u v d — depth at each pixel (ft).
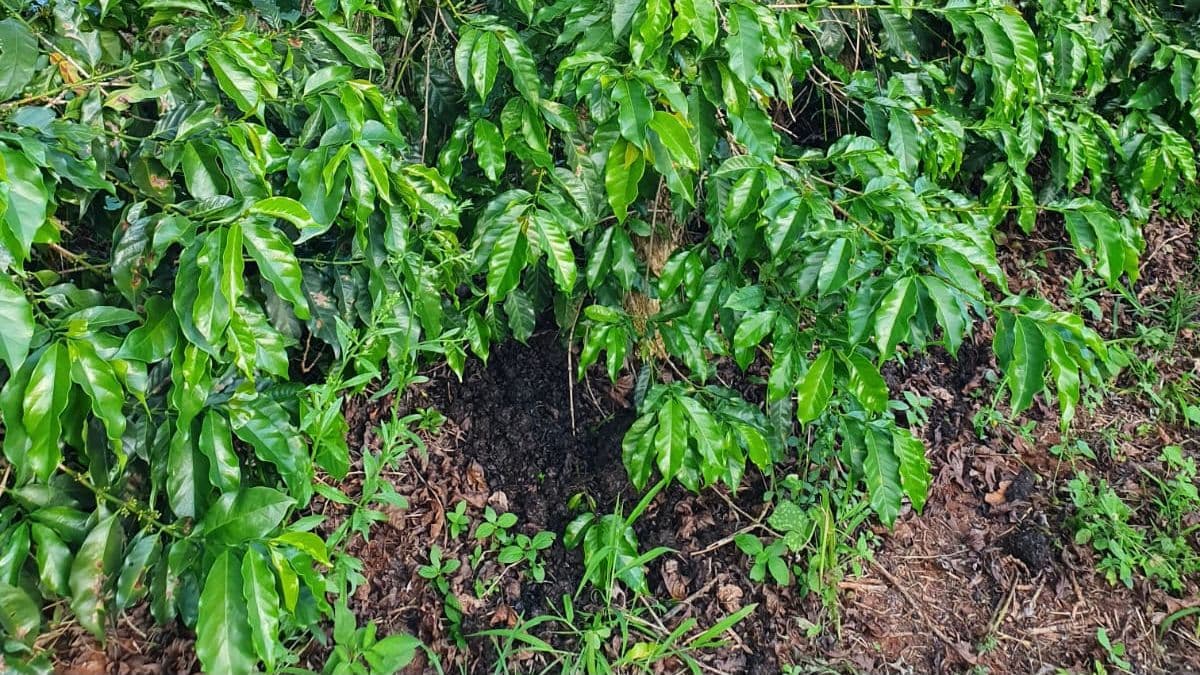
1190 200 10.58
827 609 6.88
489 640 6.56
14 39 4.78
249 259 5.32
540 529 7.38
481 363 8.40
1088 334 5.19
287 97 5.91
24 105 4.92
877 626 6.88
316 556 4.78
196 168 4.95
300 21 6.35
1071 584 7.23
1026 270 9.96
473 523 7.39
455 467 7.80
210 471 5.05
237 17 5.82
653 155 5.63
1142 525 7.69
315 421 5.61
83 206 5.08
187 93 5.42
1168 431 8.64
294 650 6.17
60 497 5.16
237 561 4.69
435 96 7.22
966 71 8.16
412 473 7.73
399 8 6.19
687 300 6.99
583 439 7.97
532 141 6.19
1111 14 9.43
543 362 8.34
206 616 4.51
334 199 5.03
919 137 7.19
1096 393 8.78
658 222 7.73
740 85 5.89
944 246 5.25
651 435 6.50
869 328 5.26
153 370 5.39
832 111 8.90
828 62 7.75
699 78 6.05
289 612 5.13
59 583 4.82
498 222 6.24
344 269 6.07
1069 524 7.59
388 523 7.33
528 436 7.97
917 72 8.23
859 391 5.66
